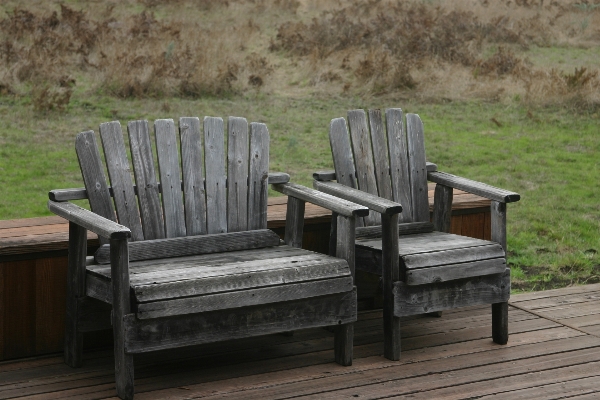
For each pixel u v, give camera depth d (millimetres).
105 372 5090
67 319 5129
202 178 5418
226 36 17172
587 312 6391
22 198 9234
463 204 6617
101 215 5059
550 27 20125
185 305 4559
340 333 5227
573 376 5133
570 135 13156
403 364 5285
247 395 4762
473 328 6012
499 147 12336
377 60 15375
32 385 4859
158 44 15562
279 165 10969
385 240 5207
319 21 18750
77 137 5027
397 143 6059
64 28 15969
